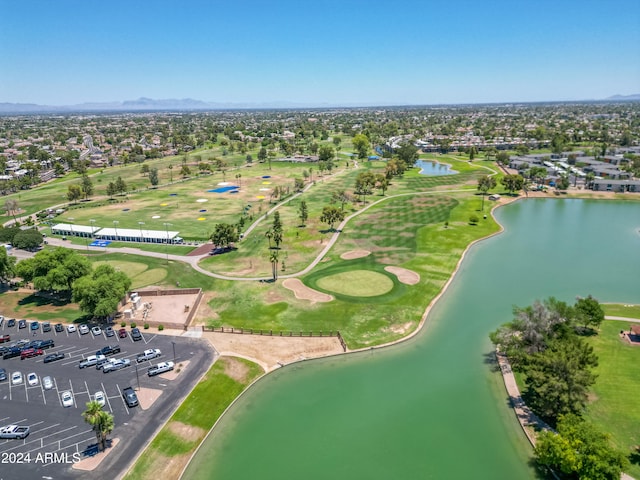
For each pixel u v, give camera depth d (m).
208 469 55.97
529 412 64.12
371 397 69.06
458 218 164.00
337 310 94.94
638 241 141.12
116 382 71.38
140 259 131.12
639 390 66.12
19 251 142.38
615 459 47.41
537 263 122.50
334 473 55.19
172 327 88.94
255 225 163.38
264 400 68.69
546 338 69.38
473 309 96.44
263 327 88.75
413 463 56.53
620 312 91.19
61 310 97.81
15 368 75.56
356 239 143.00
